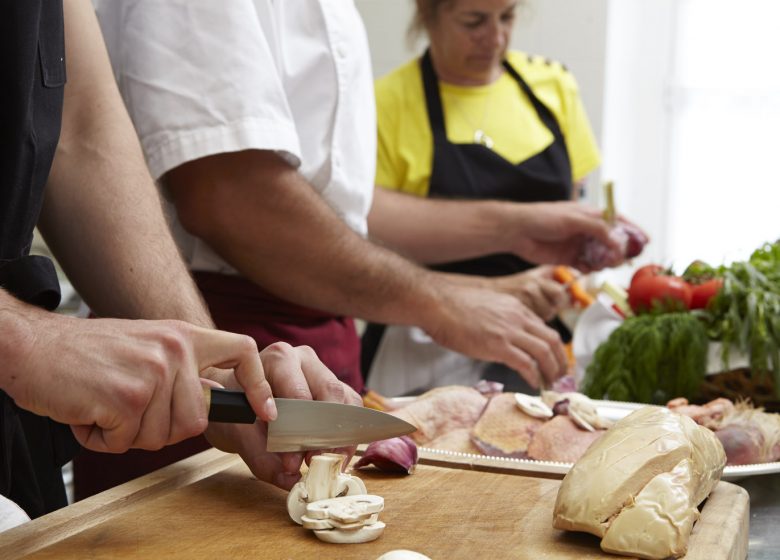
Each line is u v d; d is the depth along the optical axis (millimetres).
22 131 836
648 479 739
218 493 875
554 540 761
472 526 793
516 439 1085
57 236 960
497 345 1451
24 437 912
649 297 1477
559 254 2062
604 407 1260
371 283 1334
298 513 794
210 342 746
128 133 996
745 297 1378
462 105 2311
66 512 796
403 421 831
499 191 2312
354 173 1380
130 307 921
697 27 3449
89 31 1000
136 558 720
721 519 788
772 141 3439
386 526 792
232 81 1161
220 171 1197
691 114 3508
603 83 3277
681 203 3561
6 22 812
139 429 717
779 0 3355
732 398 1369
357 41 1359
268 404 777
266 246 1255
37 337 699
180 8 1172
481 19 2158
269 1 1239
